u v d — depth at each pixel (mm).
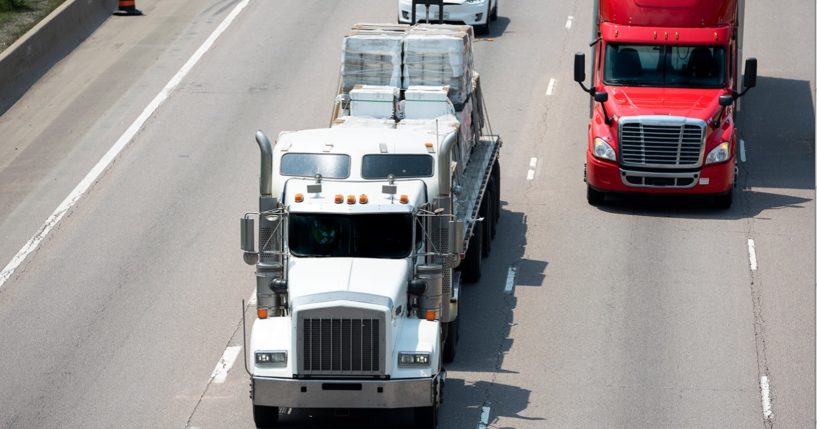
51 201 105812
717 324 84750
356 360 66250
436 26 98875
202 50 143375
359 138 76125
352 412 72375
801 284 91375
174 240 98062
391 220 71562
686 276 92750
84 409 72812
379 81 95062
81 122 123438
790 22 158125
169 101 128625
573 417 71875
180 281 90750
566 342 82000
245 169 112562
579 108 129250
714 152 104938
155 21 154250
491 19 154875
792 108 133000
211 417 71625
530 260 95688
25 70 132875
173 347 80750
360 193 72375
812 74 142250
